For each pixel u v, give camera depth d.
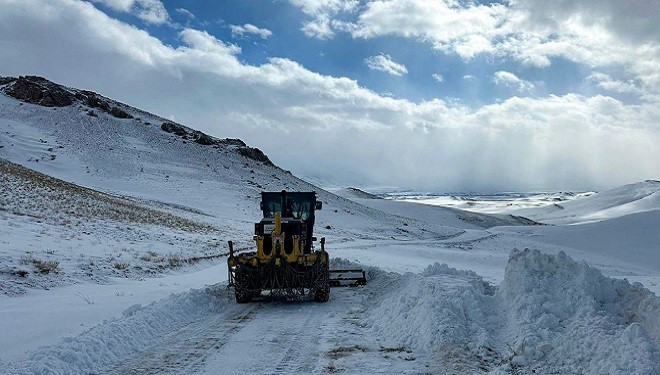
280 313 11.27
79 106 103.94
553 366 6.46
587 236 82.38
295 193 14.78
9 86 108.56
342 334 9.05
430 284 9.75
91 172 75.00
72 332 8.66
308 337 8.88
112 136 95.06
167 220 40.16
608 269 48.56
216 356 7.73
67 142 85.88
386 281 15.28
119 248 21.73
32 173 49.75
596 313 7.13
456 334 7.61
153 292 13.66
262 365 7.24
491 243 70.44
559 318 7.38
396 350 7.79
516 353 6.85
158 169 84.50
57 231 22.67
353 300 13.05
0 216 23.44
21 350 7.60
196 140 107.31
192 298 11.73
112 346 7.81
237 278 12.62
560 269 8.28
